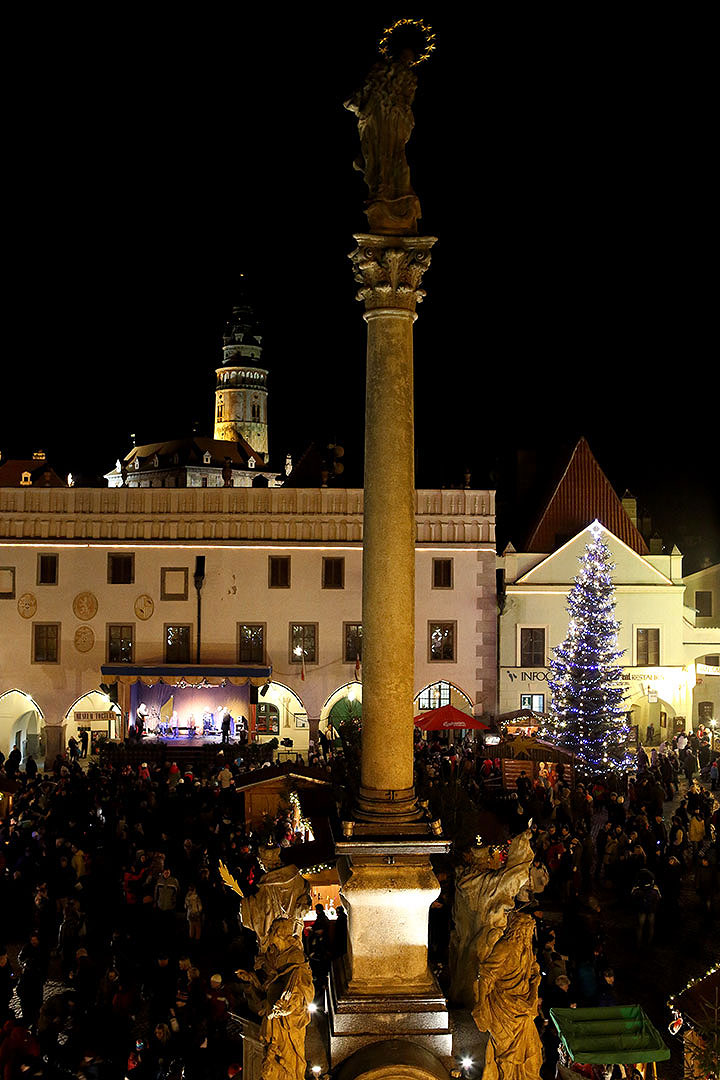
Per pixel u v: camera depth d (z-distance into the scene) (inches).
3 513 1930.4
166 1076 595.2
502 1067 481.7
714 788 1574.8
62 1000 662.5
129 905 937.5
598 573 1756.9
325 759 1615.4
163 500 1947.6
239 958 813.9
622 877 1034.7
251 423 5536.4
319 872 806.5
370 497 556.4
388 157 568.4
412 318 564.4
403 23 579.8
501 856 608.1
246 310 5615.2
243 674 1892.2
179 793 1254.9
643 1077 591.8
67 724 1926.7
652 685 2012.8
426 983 521.0
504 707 1978.3
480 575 1953.7
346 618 1950.1
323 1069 500.7
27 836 1042.1
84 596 1932.8
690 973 861.2
